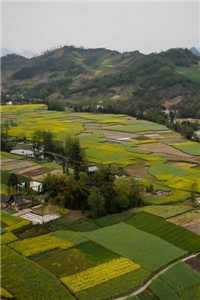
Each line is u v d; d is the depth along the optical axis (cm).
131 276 6600
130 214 9269
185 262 7125
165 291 6259
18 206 9775
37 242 7831
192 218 9000
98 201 9200
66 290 6250
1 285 6381
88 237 8044
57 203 9856
